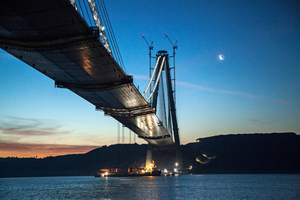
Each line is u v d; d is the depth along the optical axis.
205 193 59.34
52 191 74.12
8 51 44.12
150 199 48.16
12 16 34.41
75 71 54.09
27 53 44.91
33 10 33.31
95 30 39.59
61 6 32.94
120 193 59.22
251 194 58.09
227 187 78.69
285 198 51.12
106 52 45.97
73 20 36.34
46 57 46.56
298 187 79.50
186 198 49.91
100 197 52.00
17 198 56.84
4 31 38.19
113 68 53.66
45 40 40.34
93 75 56.75
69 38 40.03
